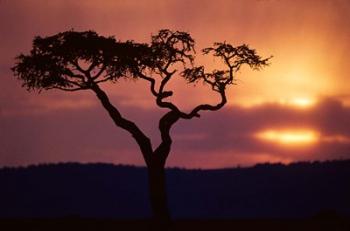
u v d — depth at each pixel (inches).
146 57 2987.2
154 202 2888.8
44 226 3179.1
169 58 3009.4
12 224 3223.4
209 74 3058.6
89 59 2970.0
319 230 3063.5
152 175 2898.6
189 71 3058.6
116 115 2920.8
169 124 2930.6
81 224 3228.3
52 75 2950.3
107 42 2982.3
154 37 3065.9
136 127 2918.3
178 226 3213.6
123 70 2982.3
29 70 2992.1
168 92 2952.8
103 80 2984.7
